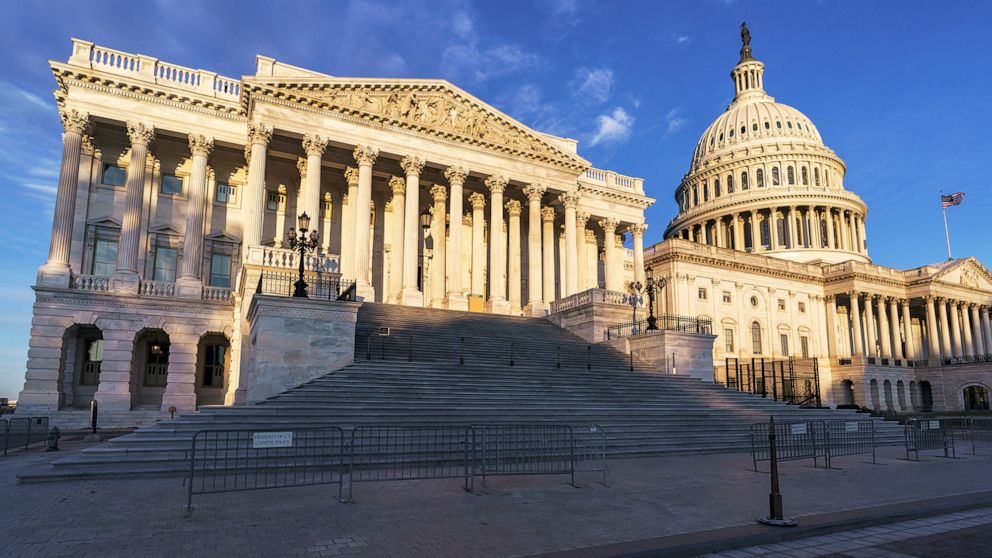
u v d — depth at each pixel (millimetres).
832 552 9195
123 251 38656
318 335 24406
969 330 93312
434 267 48844
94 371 40062
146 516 10945
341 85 41625
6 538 9422
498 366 28141
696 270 75688
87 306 37250
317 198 40344
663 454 21656
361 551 8719
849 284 84812
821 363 84188
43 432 28812
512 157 48844
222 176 45156
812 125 120688
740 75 132250
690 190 121688
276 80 39344
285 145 43219
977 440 32250
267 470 14883
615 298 41812
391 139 43875
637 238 57938
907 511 11711
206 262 43625
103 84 39031
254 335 24703
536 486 14477
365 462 17047
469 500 12594
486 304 48438
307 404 20672
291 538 9430
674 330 35656
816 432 23328
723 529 10062
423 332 33375
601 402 26281
